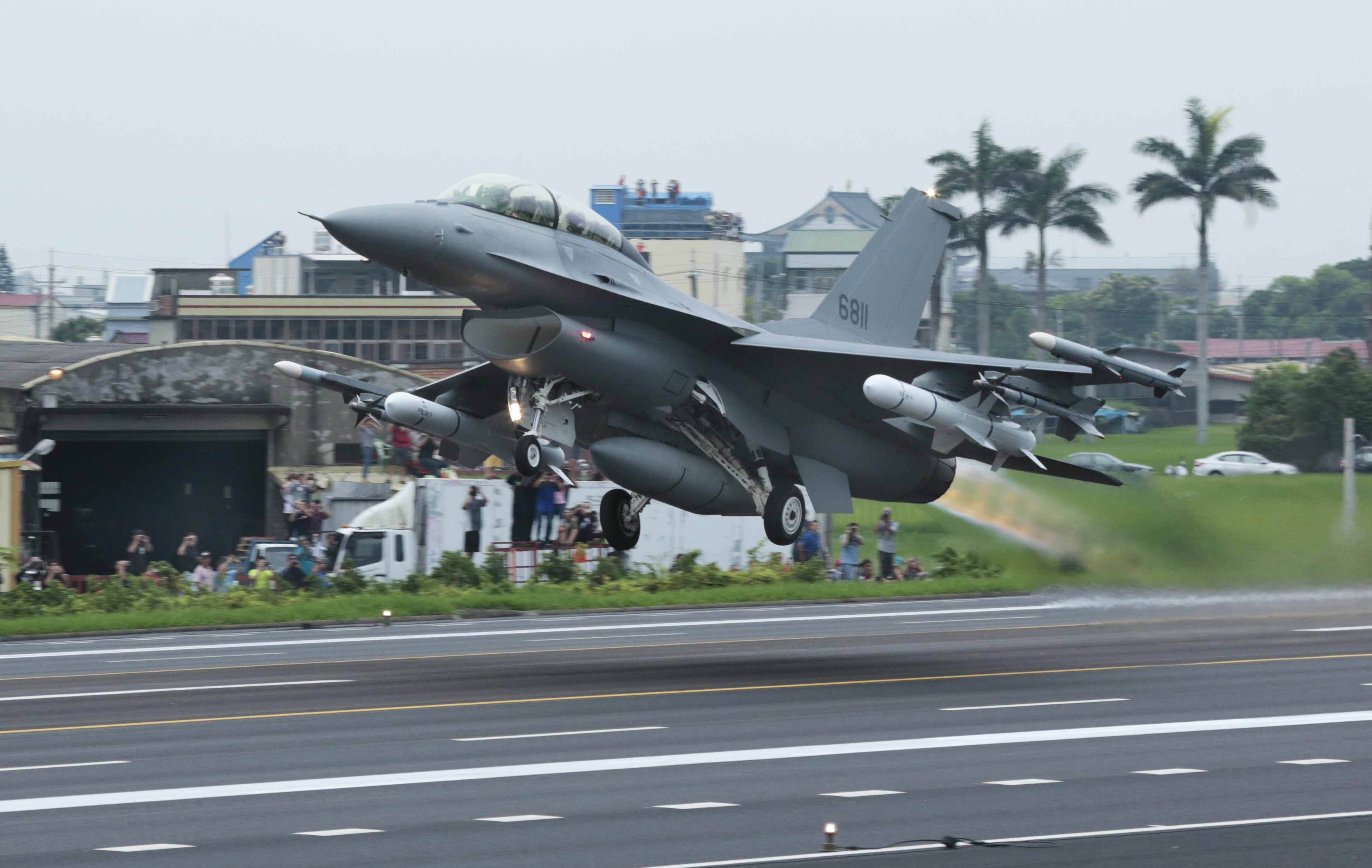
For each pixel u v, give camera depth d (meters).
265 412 157.38
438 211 69.31
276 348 159.12
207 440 159.12
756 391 81.44
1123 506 143.25
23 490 142.25
